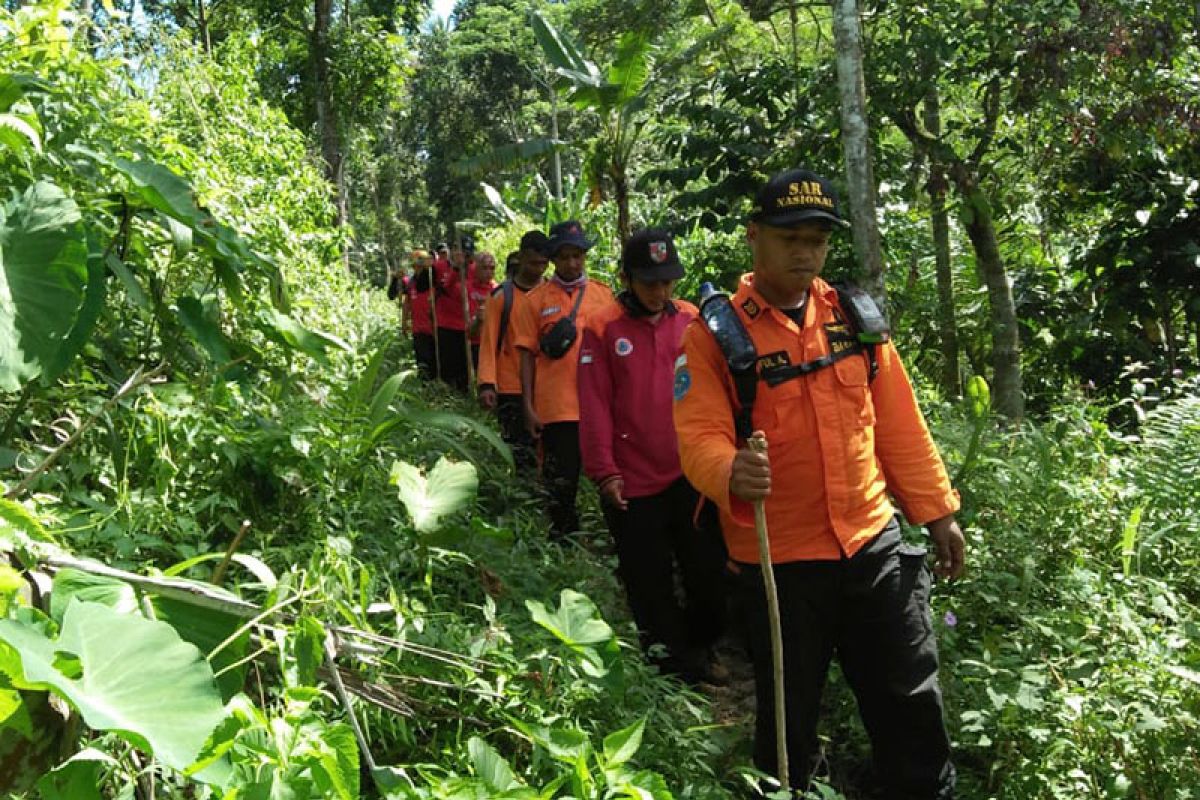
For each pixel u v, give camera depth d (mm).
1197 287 9336
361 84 25406
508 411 7715
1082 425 6570
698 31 11609
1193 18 8477
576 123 39469
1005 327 8977
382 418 4422
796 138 9438
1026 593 4531
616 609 5250
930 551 5121
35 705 2223
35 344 3154
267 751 2227
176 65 10094
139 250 4293
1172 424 6273
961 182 8820
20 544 2404
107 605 2318
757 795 3697
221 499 3752
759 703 3701
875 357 3734
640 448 5105
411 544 4027
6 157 3842
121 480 3613
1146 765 3635
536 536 5648
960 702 4141
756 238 3627
